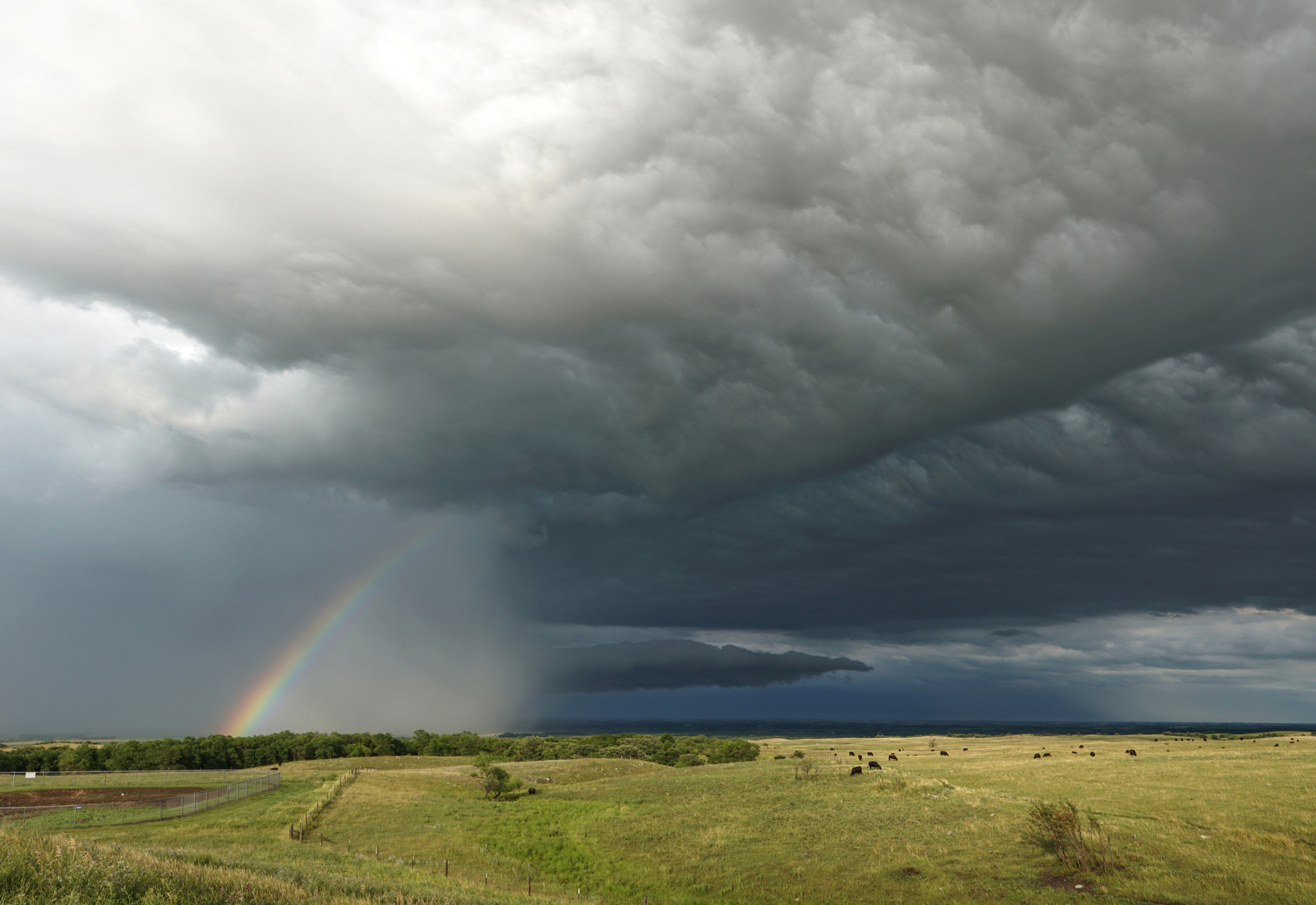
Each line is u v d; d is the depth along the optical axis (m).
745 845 46.72
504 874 43.31
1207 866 34.19
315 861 38.06
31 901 12.89
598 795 70.00
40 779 82.88
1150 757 86.38
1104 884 33.56
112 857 16.89
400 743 147.12
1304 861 33.91
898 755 123.69
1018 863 37.72
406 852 47.59
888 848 42.62
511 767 99.00
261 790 72.25
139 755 123.56
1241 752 84.38
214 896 14.96
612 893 41.22
